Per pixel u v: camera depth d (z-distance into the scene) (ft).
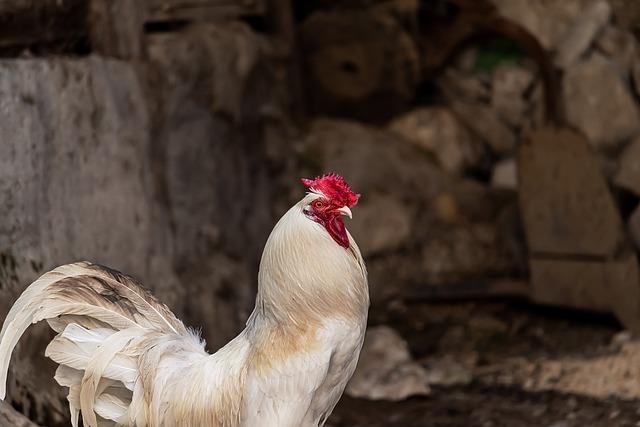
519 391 28.12
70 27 26.17
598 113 37.60
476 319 34.32
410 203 40.16
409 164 41.27
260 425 16.62
